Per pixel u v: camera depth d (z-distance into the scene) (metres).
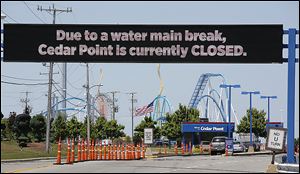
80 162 45.72
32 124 100.00
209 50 34.69
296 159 39.56
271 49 34.31
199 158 59.44
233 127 109.94
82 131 127.75
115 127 140.00
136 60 35.00
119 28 35.16
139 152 57.97
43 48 35.50
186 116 120.00
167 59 34.84
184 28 34.81
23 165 41.94
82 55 35.31
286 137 36.28
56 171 32.75
